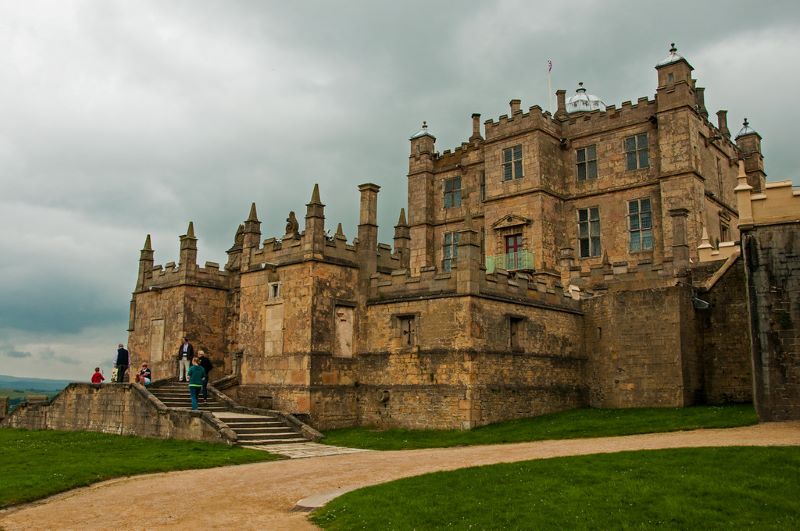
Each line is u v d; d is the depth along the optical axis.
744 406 29.89
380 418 34.06
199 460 22.73
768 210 26.66
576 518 13.58
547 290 36.00
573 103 58.97
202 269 43.84
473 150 54.50
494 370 31.78
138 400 31.00
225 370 43.66
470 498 15.19
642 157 46.75
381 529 13.48
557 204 49.16
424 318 32.94
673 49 45.75
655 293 34.03
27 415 38.34
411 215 57.09
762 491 14.70
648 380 33.72
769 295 26.19
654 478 15.88
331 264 35.38
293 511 15.56
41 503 16.98
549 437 26.06
